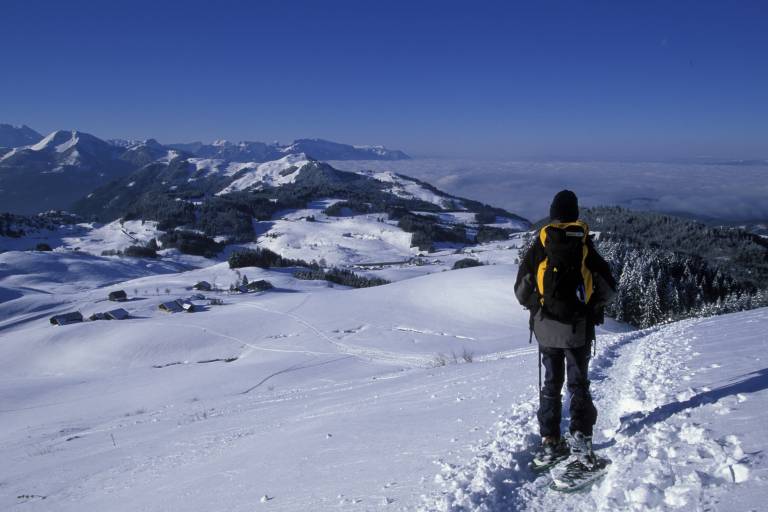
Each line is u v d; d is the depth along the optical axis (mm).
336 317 70938
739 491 2064
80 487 8367
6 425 34906
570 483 2738
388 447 4637
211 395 39312
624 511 2266
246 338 65562
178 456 8836
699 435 2795
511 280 75562
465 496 2822
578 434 2922
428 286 78562
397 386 11523
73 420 32062
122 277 170000
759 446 2449
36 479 10500
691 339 7504
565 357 3336
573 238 3127
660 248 95688
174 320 76250
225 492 4668
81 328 73438
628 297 56375
